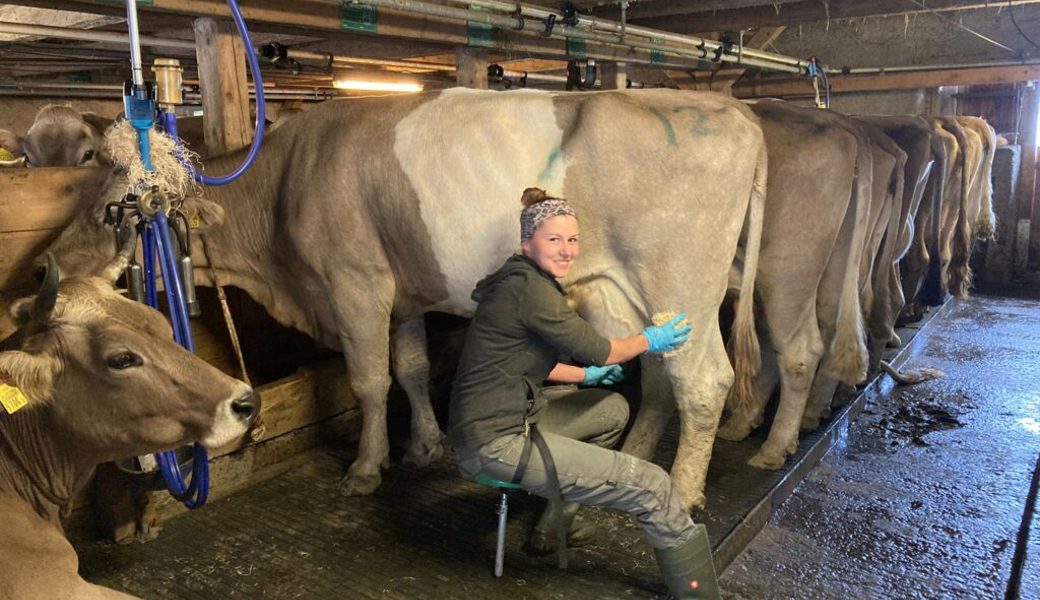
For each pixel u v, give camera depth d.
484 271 2.99
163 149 2.24
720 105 2.89
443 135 2.96
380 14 3.65
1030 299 8.20
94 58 5.96
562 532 2.27
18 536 1.74
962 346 6.17
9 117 8.09
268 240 3.33
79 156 4.93
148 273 2.27
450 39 4.04
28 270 2.82
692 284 2.85
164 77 2.34
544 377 2.33
